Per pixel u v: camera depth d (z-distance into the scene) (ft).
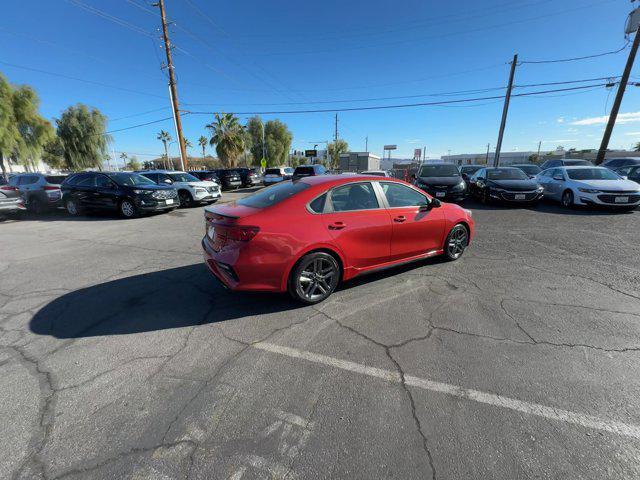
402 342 9.46
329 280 12.10
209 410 7.00
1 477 5.49
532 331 9.91
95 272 15.96
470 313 11.09
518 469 5.57
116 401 7.27
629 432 6.27
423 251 14.80
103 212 37.50
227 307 11.80
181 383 7.86
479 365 8.37
